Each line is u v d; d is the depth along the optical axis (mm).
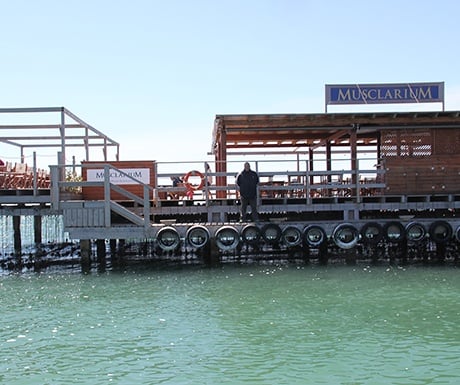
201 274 14391
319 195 20078
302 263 15914
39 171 19469
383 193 16922
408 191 16969
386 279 13445
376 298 11477
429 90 17688
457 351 8203
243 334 9094
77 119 17234
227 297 11719
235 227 14867
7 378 7383
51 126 16406
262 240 15344
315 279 13523
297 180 20500
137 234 14719
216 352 8242
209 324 9703
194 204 16125
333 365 7672
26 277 14438
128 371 7551
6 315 10492
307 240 15125
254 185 15094
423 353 8125
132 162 16281
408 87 17672
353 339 8797
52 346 8617
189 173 15797
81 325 9742
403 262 15984
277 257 16375
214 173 15711
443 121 17062
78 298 11875
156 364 7789
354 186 16141
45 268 15758
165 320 9992
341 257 16312
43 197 15133
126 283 13438
